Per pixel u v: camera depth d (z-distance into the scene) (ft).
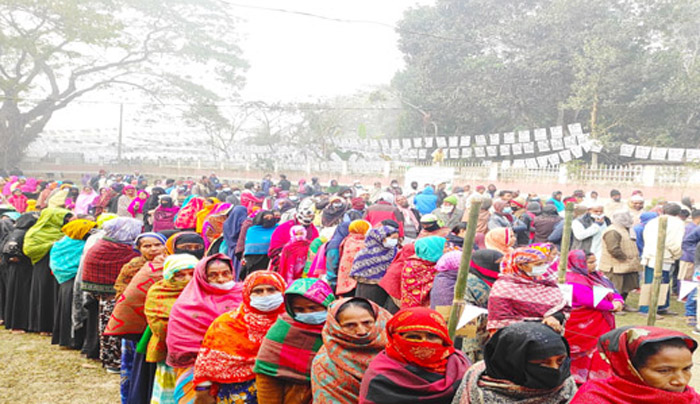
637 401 6.83
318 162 121.08
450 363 8.49
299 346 10.34
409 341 8.11
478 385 7.44
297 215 24.50
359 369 9.17
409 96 124.47
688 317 27.73
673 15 92.73
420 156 105.09
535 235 33.27
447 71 120.06
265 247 24.48
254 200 33.40
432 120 118.52
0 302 26.48
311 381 9.59
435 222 22.70
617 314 29.53
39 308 24.50
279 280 11.34
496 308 12.16
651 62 92.79
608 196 75.41
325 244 22.15
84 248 21.50
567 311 13.82
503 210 32.24
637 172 73.61
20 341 23.62
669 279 29.50
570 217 15.46
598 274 16.24
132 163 162.09
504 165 87.97
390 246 18.66
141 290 15.61
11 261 24.95
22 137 143.33
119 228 19.51
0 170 84.89
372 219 29.58
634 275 29.14
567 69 101.19
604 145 90.22
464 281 11.27
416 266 16.30
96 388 18.65
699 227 28.27
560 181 80.79
